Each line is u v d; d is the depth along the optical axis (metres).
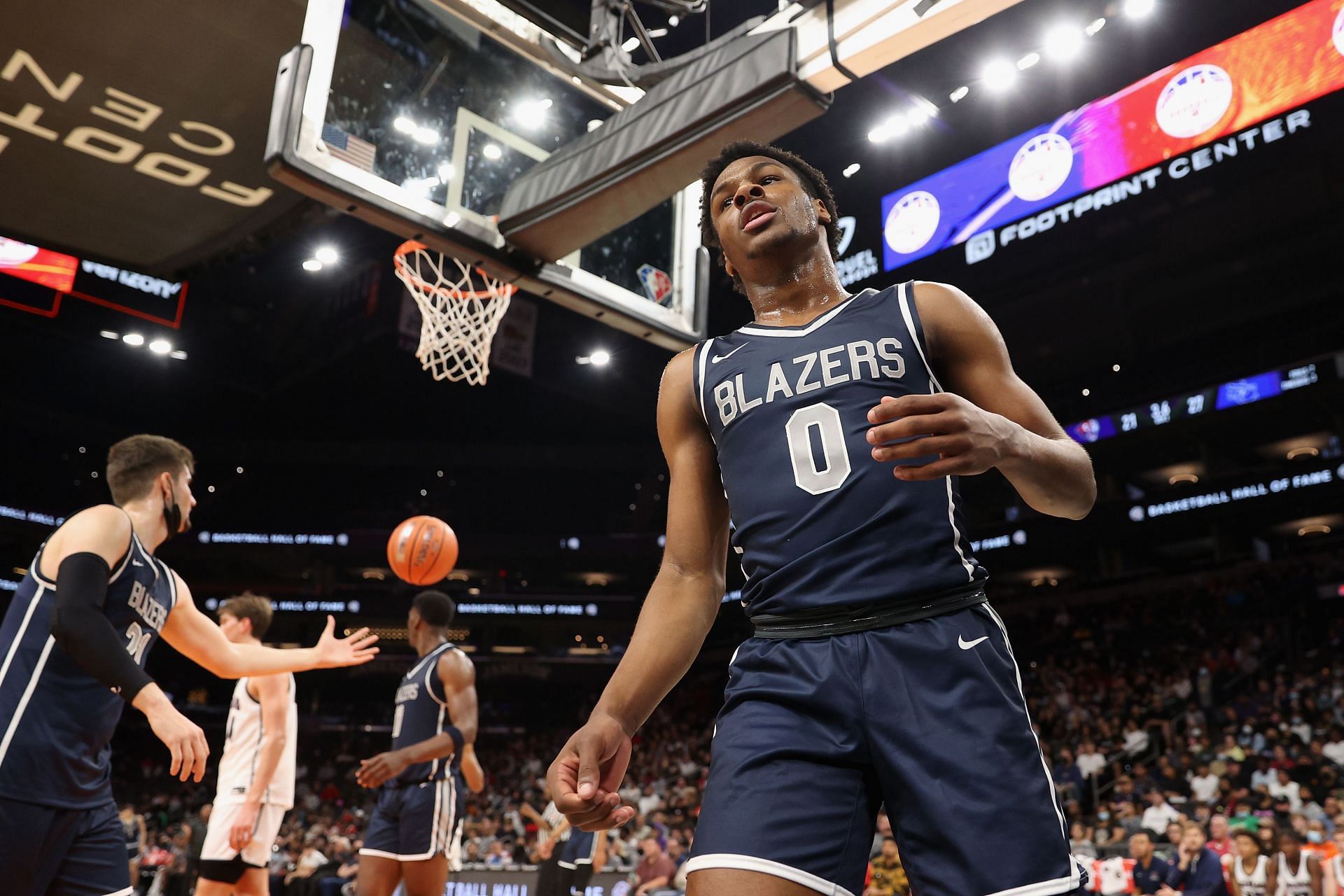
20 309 11.20
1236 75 13.90
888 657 1.39
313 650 3.06
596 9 5.32
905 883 9.51
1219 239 17.03
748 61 4.30
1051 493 1.42
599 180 4.64
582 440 30.70
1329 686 15.27
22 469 27.67
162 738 2.20
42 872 2.29
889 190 17.62
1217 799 12.12
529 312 22.34
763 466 1.57
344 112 4.52
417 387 28.31
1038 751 1.37
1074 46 13.40
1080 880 1.29
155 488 2.76
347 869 13.23
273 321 20.91
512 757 26.45
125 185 5.65
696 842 1.38
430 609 5.12
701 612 1.67
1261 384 19.11
